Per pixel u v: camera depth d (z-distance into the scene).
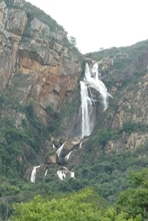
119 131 123.75
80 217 42.88
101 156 117.75
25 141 118.25
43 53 130.88
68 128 134.75
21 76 129.38
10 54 127.56
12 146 113.31
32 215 42.28
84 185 100.50
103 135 123.81
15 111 122.94
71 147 126.50
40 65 131.00
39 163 118.62
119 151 118.38
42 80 131.12
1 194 92.56
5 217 82.88
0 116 120.50
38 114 129.62
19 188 97.12
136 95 133.88
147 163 107.44
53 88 133.75
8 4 132.88
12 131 116.50
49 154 121.88
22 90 127.38
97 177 105.00
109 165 110.06
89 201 60.91
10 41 128.25
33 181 110.31
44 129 129.62
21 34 130.50
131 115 127.88
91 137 129.50
